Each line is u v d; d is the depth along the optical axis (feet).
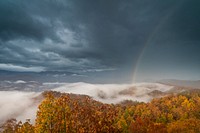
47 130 54.13
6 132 81.82
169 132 145.89
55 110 55.31
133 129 114.52
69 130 53.83
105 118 58.08
